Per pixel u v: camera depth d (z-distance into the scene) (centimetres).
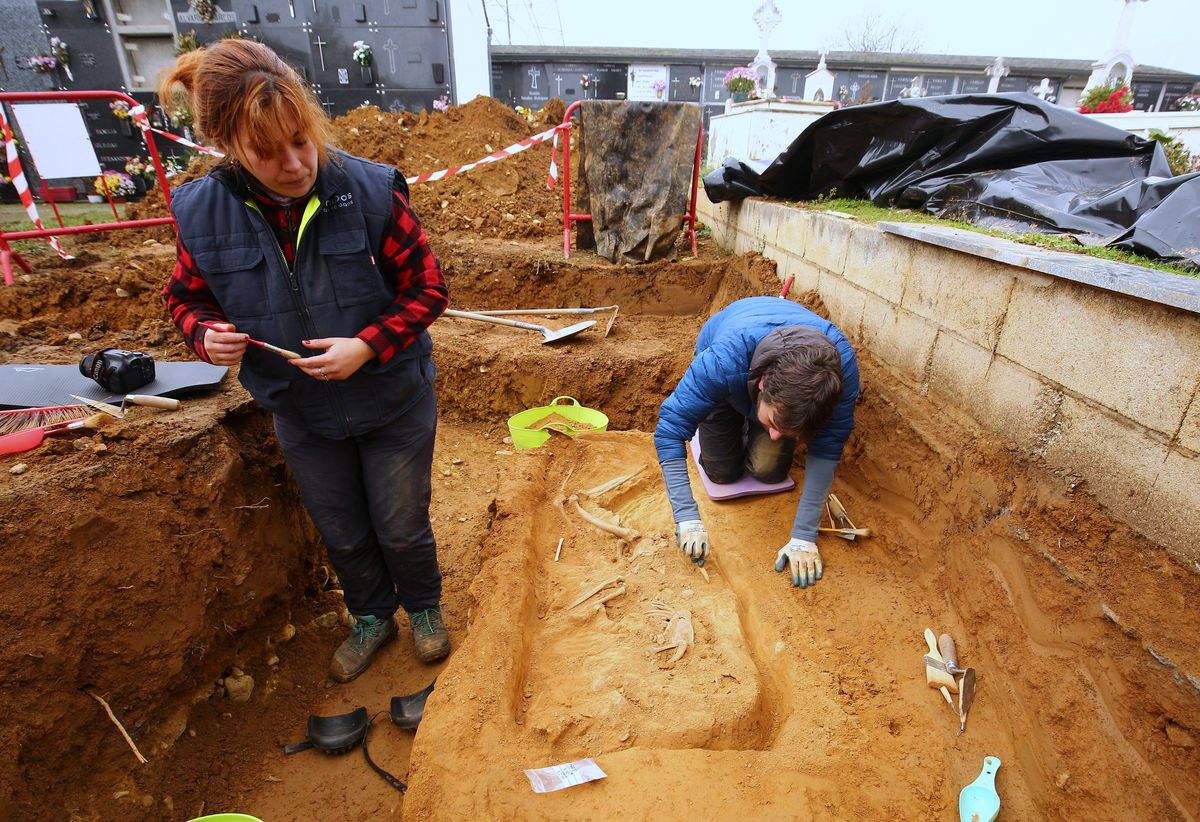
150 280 459
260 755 235
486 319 519
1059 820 172
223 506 230
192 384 256
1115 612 177
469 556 339
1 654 171
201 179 173
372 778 228
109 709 195
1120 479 183
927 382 279
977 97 373
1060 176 326
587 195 594
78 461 203
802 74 1659
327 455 217
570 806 176
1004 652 206
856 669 223
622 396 465
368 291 187
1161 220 224
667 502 329
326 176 172
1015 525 215
